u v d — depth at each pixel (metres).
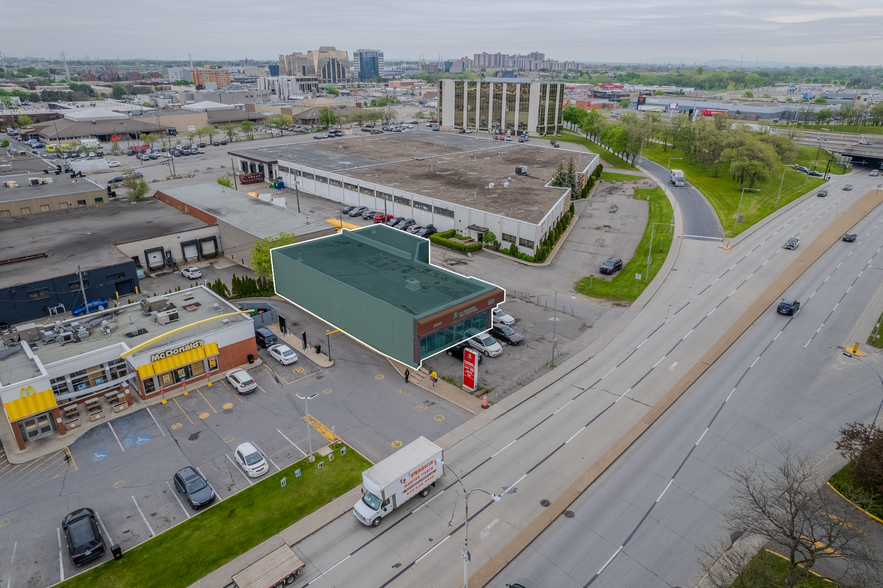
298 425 44.09
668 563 31.39
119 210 91.56
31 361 45.16
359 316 51.47
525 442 41.84
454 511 35.41
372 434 42.88
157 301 54.56
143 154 156.88
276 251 62.50
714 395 47.75
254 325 57.94
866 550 31.20
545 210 86.06
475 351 51.44
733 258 79.50
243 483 37.81
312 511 35.34
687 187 122.69
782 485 33.47
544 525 34.12
